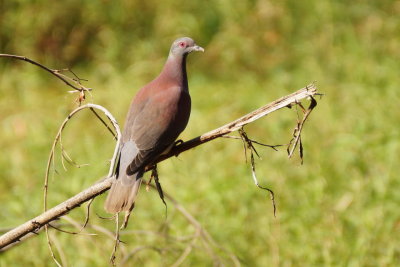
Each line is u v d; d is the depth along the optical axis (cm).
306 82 1627
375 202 1120
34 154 1380
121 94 1605
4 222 1098
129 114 813
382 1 1852
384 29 1767
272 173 1220
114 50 1741
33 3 1772
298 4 1819
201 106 1573
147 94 826
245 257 1013
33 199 1161
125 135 791
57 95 1666
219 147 1376
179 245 1017
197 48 862
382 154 1239
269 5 1791
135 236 1040
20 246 1026
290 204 1130
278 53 1738
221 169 1278
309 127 1387
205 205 1140
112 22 1788
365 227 1057
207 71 1738
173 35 1761
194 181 1222
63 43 1775
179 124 805
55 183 1234
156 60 1727
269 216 1095
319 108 1456
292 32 1780
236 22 1780
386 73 1597
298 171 1227
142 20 1795
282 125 1363
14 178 1305
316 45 1731
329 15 1792
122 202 705
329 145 1303
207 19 1792
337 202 1131
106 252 1012
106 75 1716
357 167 1218
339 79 1636
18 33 1764
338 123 1389
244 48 1738
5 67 1758
